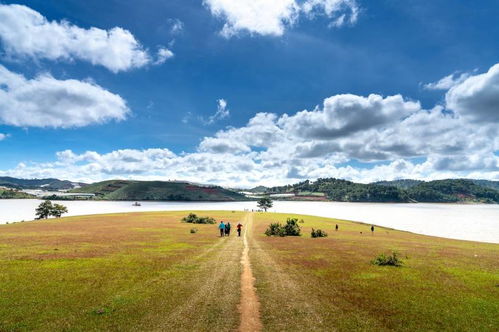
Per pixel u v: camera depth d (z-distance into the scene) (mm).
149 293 18469
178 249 36875
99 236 51375
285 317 15016
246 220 100625
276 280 21938
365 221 160875
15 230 62969
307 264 28625
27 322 13953
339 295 18844
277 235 59344
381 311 16250
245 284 20703
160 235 54031
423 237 76875
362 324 14422
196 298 17609
